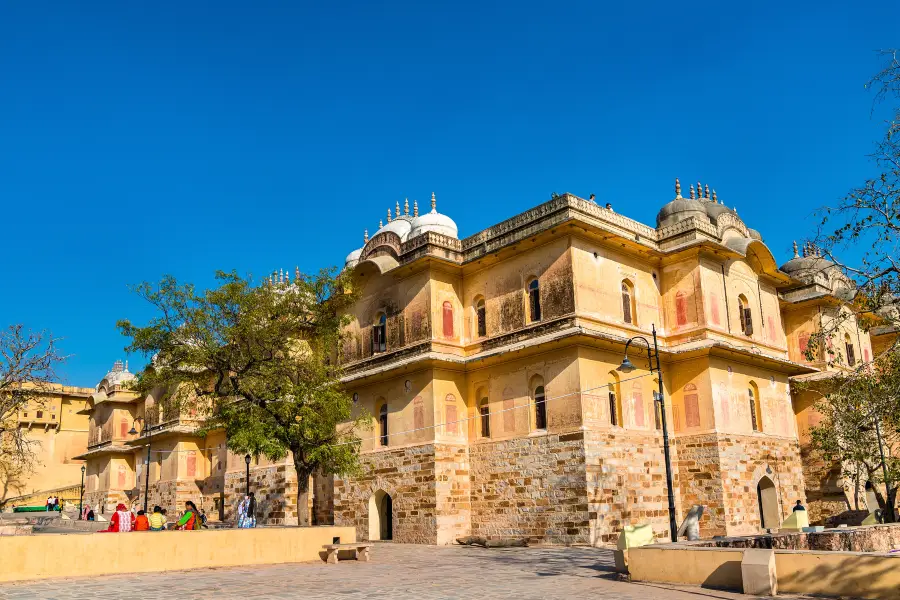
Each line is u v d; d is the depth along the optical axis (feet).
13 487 198.18
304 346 95.55
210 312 87.35
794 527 75.72
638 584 49.52
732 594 43.47
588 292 95.45
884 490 119.24
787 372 114.83
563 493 89.92
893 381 64.90
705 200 121.19
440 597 45.91
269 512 128.47
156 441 166.91
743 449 100.27
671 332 104.58
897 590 38.32
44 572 54.39
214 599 44.93
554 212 97.50
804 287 128.26
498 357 99.71
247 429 83.76
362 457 109.60
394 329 110.32
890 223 55.47
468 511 100.58
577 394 90.48
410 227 138.41
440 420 100.63
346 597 46.01
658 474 97.50
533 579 54.95
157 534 60.70
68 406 213.25
